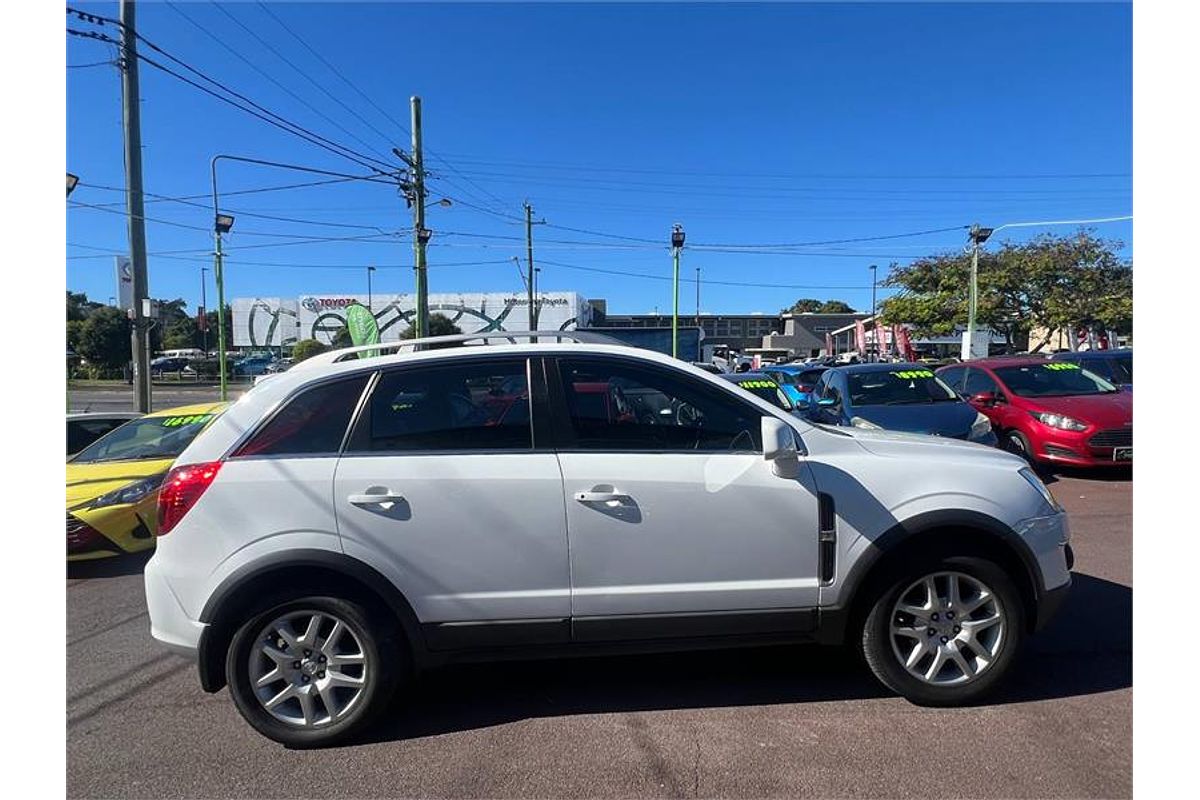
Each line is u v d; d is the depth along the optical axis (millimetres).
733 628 3553
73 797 3059
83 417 9914
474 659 3500
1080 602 4949
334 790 3086
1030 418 9609
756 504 3516
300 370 3668
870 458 3666
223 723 3701
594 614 3479
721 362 40312
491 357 3641
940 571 3574
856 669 4094
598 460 3510
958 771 3076
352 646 3490
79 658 4617
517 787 3064
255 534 3340
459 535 3412
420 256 23234
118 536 6660
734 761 3203
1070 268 35875
